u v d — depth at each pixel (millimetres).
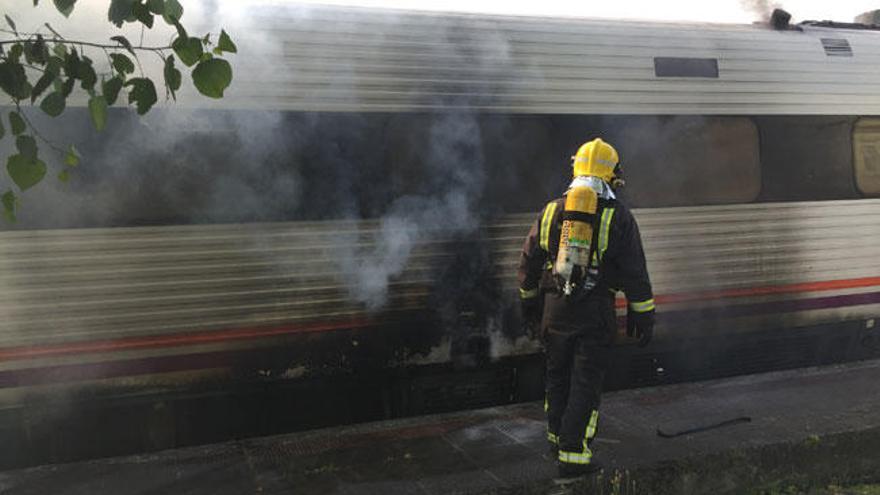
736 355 5172
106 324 3646
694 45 4844
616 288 3262
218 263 3820
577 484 3211
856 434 3775
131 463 3502
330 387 4223
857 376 4840
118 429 3814
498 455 3539
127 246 3666
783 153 5031
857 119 5258
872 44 5398
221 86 2094
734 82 4902
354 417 4332
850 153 5234
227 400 3994
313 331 4023
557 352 3264
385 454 3566
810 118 5105
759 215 4961
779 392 4496
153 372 3748
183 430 3938
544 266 3355
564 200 3268
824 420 3961
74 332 3600
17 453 3646
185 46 2037
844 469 3756
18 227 3500
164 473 3387
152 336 3721
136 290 3686
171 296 3744
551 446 3406
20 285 3510
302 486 3223
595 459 3449
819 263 5145
